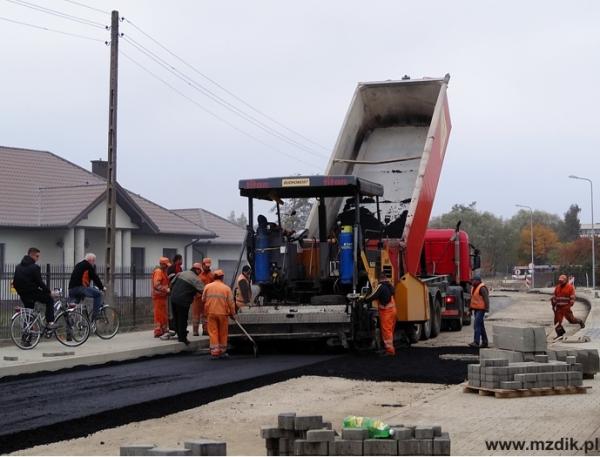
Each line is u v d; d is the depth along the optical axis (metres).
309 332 18.16
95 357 16.97
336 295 18.94
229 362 17.36
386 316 18.67
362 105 23.19
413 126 23.69
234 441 9.81
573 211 138.00
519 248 103.06
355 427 8.02
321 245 19.30
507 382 12.50
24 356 16.70
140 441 9.83
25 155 41.91
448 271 28.39
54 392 13.07
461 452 8.55
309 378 14.91
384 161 22.95
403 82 22.53
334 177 18.42
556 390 12.73
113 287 24.28
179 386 13.72
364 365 16.72
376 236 20.00
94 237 39.66
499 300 50.03
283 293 19.50
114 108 24.47
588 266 83.25
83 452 9.21
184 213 51.62
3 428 10.28
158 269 21.02
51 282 23.45
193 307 21.67
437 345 21.34
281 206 20.34
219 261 50.41
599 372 15.20
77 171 43.03
